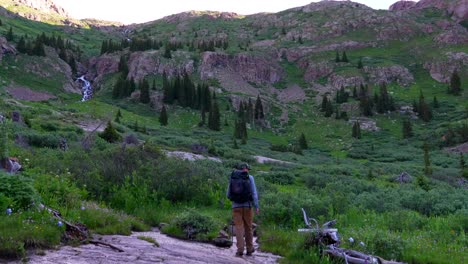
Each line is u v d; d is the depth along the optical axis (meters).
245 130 88.00
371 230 11.47
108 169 15.18
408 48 162.62
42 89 115.00
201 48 154.25
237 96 120.31
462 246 10.80
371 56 158.75
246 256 8.30
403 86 133.88
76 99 117.94
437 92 126.19
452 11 189.88
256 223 12.60
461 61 141.25
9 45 128.75
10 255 5.94
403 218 13.93
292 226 12.49
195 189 15.52
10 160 12.15
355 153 77.50
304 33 195.88
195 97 113.94
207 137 80.50
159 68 137.12
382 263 8.05
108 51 161.62
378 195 19.36
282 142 95.31
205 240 9.71
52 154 19.81
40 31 198.62
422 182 29.50
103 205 11.72
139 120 87.69
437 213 16.53
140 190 13.89
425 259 9.08
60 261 6.02
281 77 152.88
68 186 11.30
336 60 154.75
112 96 119.62
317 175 32.12
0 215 7.18
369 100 112.94
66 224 7.77
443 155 69.19
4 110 44.38
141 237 8.63
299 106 125.12
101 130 53.66
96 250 7.00
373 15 194.62
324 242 8.30
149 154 18.06
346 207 14.89
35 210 7.72
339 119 109.12
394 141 88.56
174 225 10.27
